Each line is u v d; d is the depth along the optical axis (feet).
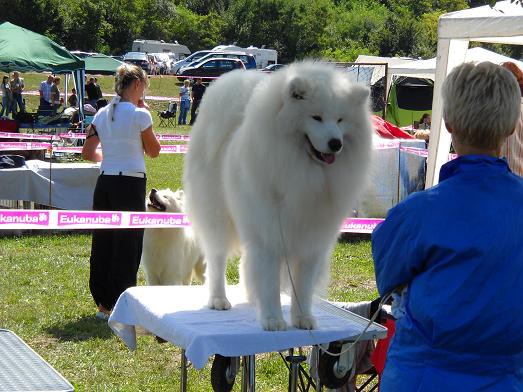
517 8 18.63
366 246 31.24
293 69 10.33
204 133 11.98
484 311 5.83
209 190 11.62
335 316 10.89
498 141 6.29
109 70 89.56
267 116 9.82
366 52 189.37
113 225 17.25
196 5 265.13
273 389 15.66
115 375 16.11
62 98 79.41
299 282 10.40
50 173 30.60
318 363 10.29
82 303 21.25
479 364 5.90
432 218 6.10
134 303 11.67
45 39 55.26
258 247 10.17
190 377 16.24
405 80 71.82
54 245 29.09
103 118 18.38
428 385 5.93
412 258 6.17
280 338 9.41
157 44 175.32
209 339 9.05
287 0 213.87
